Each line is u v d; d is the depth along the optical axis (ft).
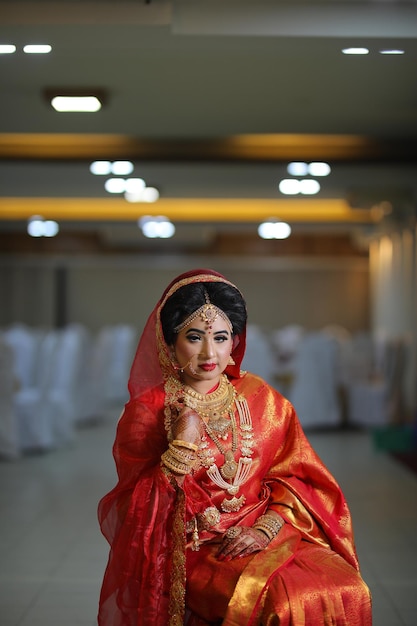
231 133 21.81
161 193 30.76
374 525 16.28
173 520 6.96
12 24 12.32
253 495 7.42
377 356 33.81
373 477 21.30
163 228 39.81
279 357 36.01
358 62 15.25
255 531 7.12
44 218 36.94
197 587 6.94
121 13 12.34
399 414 30.94
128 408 7.45
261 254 45.75
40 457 24.90
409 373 34.73
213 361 7.30
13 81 16.79
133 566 6.93
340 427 31.86
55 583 12.62
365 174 27.02
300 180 28.32
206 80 16.67
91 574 13.08
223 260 46.26
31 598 11.91
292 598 6.49
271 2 12.73
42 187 29.66
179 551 6.88
